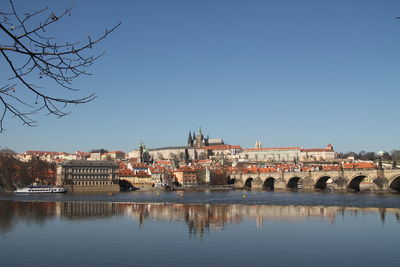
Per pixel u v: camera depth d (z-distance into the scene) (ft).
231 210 542.98
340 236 320.50
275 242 297.12
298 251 266.36
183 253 263.08
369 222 403.34
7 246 288.71
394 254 255.91
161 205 640.58
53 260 246.68
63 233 342.85
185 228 369.09
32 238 319.06
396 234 328.49
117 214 494.18
